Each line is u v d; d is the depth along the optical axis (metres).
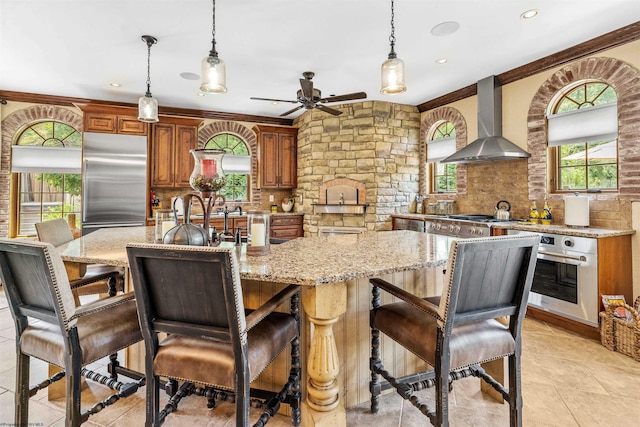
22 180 4.69
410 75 4.03
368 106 5.18
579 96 3.38
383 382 1.87
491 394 1.94
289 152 6.06
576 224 3.05
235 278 1.07
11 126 4.54
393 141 5.28
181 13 2.63
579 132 3.30
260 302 1.73
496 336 1.38
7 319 3.06
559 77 3.44
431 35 3.03
